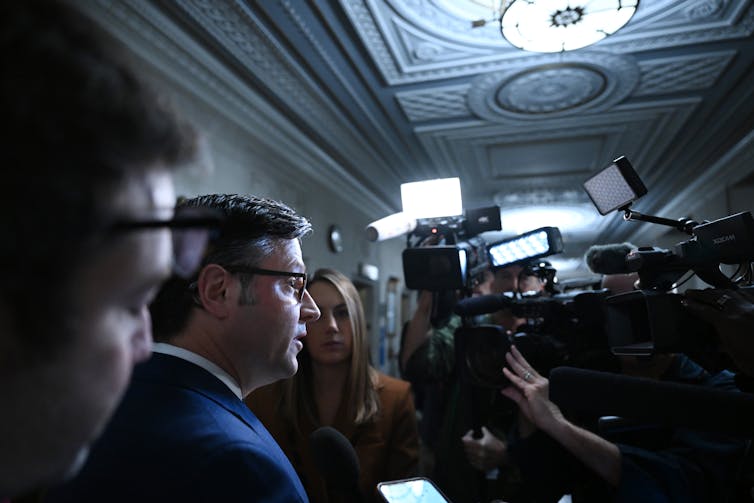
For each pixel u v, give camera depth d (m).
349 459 0.89
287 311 0.88
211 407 0.73
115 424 0.68
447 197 1.88
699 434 1.19
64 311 0.26
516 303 1.45
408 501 0.84
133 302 0.32
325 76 4.19
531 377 1.30
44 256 0.25
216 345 0.84
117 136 0.27
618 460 1.16
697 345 0.94
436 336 2.05
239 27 3.45
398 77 4.29
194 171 0.37
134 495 0.61
